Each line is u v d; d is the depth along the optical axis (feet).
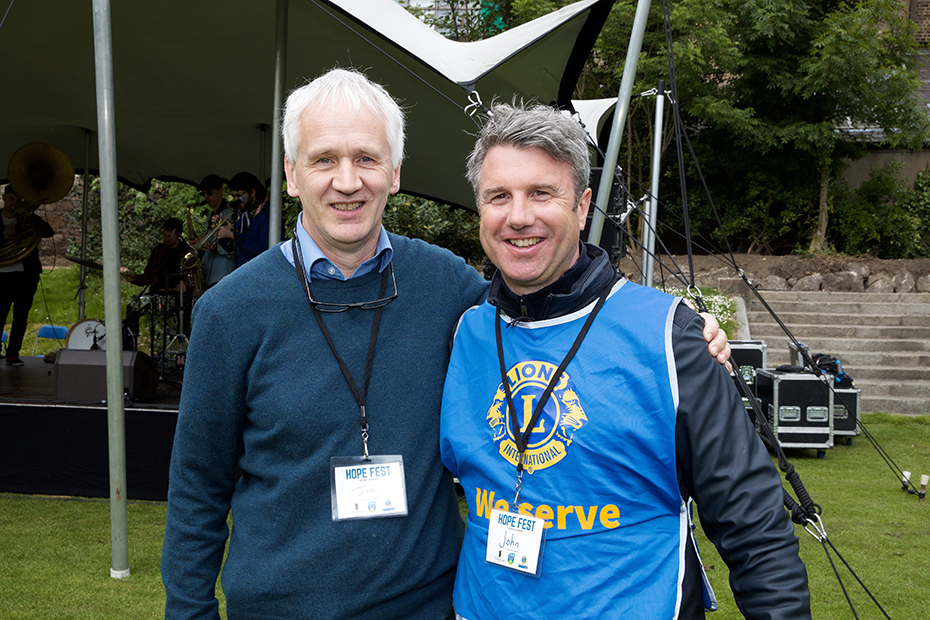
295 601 4.62
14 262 23.41
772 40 39.06
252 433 4.83
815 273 36.83
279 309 4.77
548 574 4.19
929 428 25.72
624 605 4.02
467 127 17.47
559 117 4.41
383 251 5.03
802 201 42.65
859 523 14.88
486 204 4.45
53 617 9.41
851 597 11.10
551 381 4.33
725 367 4.26
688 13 35.35
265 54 18.25
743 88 41.09
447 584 5.03
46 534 12.60
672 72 14.98
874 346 30.86
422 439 4.93
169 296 24.39
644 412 4.09
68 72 20.61
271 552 4.69
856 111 41.22
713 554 12.92
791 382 21.34
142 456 14.65
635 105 40.73
